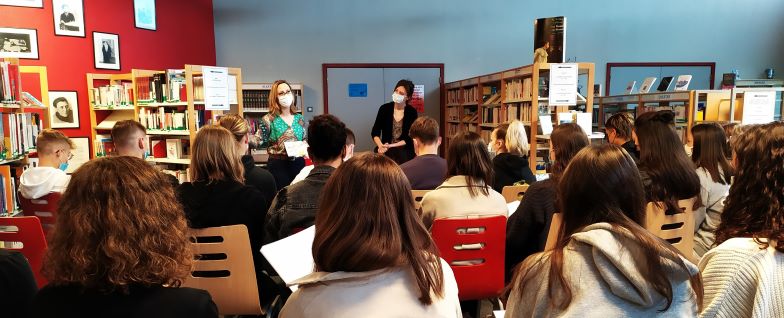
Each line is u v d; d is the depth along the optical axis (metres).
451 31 7.70
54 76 5.41
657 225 1.97
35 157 3.96
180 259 0.97
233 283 1.84
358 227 0.94
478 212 2.15
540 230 2.12
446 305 1.00
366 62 7.60
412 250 0.97
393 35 7.62
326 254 0.95
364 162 1.01
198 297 0.93
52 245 0.89
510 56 7.80
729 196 1.19
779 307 0.95
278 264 1.58
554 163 2.17
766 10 8.19
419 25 7.65
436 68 7.74
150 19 6.17
